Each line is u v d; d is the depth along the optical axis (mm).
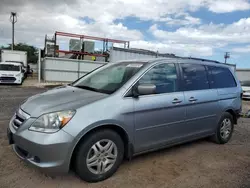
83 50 21672
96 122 2738
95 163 2846
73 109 2697
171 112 3521
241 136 5219
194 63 4145
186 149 4203
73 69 20078
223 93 4449
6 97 9930
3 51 23453
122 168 3305
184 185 2904
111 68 3914
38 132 2588
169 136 3572
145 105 3191
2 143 3986
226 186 2910
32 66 36438
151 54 22219
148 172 3215
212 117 4250
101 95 3035
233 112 4730
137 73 3314
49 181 2855
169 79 3635
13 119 3068
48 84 17672
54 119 2607
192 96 3836
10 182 2795
